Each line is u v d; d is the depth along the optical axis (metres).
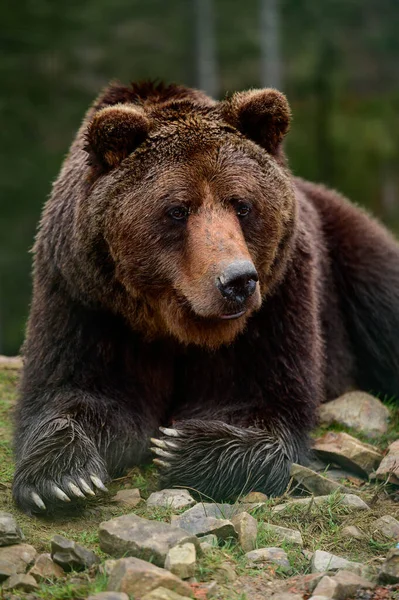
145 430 10.77
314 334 11.21
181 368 11.29
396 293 13.50
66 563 7.68
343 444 10.67
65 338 10.68
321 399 12.30
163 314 9.98
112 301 10.27
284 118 10.32
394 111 49.47
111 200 9.84
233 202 9.62
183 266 9.53
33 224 38.09
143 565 7.23
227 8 43.81
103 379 10.74
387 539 8.60
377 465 10.48
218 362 10.93
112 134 9.79
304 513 9.02
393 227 45.28
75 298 10.52
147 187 9.68
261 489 9.89
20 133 38.59
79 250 10.17
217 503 9.52
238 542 8.29
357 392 12.71
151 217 9.62
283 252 10.45
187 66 43.75
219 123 10.10
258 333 10.71
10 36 37.91
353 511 9.12
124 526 7.96
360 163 47.97
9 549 7.96
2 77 38.06
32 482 9.28
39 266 11.25
